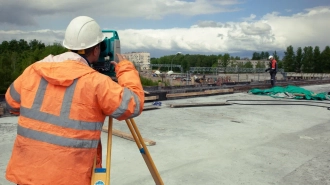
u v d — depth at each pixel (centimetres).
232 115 830
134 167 423
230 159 469
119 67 204
